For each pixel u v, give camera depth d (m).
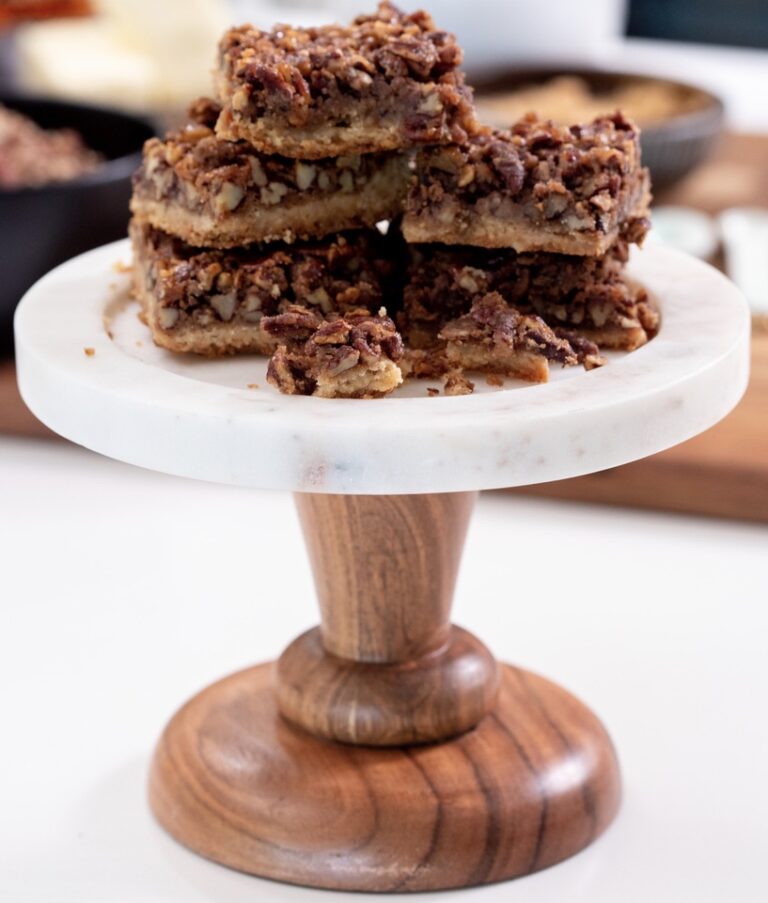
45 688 0.88
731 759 0.83
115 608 0.94
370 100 0.75
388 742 0.79
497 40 1.71
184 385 0.70
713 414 0.71
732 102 1.77
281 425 0.67
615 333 0.76
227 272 0.75
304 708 0.80
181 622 0.93
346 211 0.78
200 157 0.77
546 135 0.76
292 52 0.76
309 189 0.77
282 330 0.72
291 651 0.82
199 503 1.03
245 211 0.76
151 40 1.62
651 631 0.91
